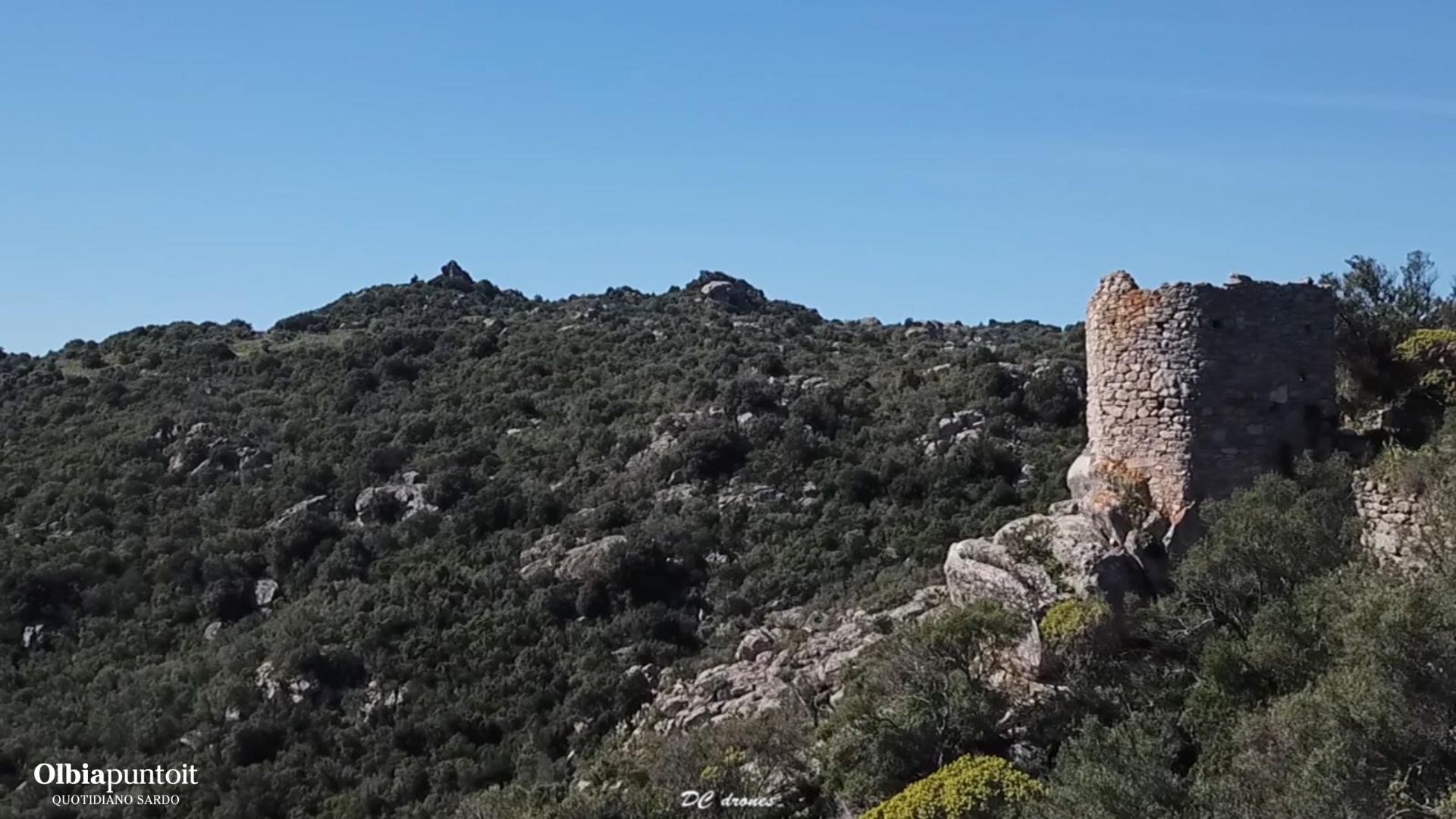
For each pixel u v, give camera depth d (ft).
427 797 109.09
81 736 120.37
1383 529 61.05
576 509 159.74
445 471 168.96
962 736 64.44
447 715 118.83
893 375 194.49
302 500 167.02
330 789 112.88
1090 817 49.83
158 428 191.42
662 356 221.05
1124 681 62.75
